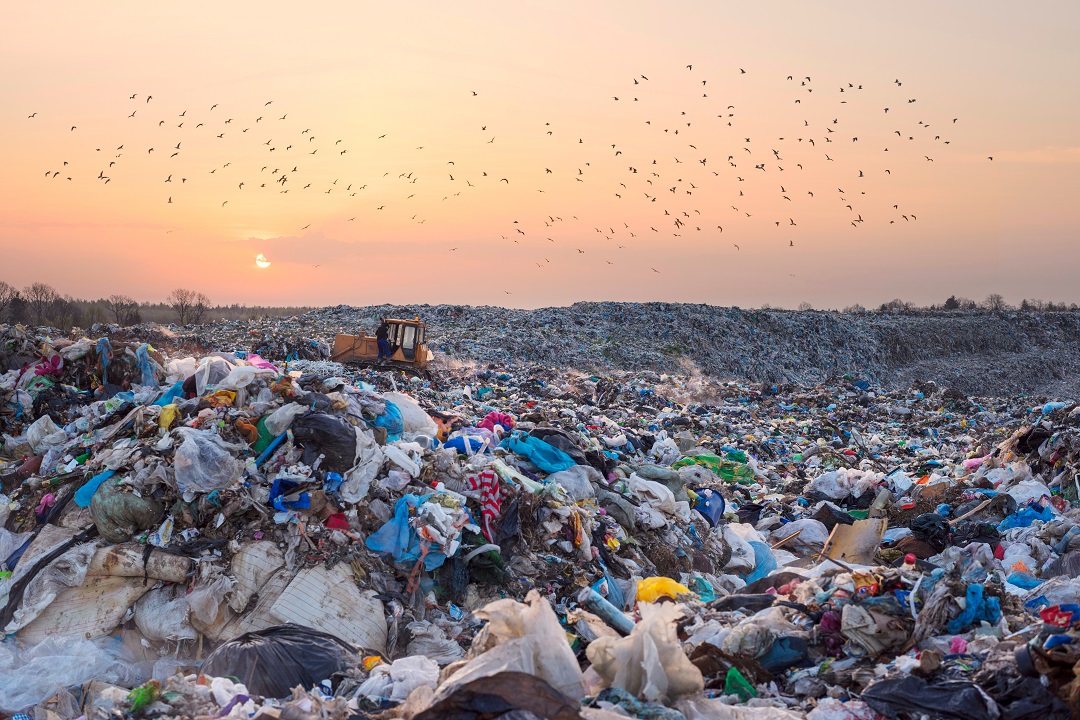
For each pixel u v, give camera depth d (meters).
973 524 11.55
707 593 9.80
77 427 10.75
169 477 8.35
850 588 6.77
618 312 55.97
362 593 8.03
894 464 19.44
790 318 64.31
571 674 5.15
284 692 6.50
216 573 7.84
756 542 11.42
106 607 7.69
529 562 8.91
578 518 9.35
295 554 8.13
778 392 32.41
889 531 11.91
